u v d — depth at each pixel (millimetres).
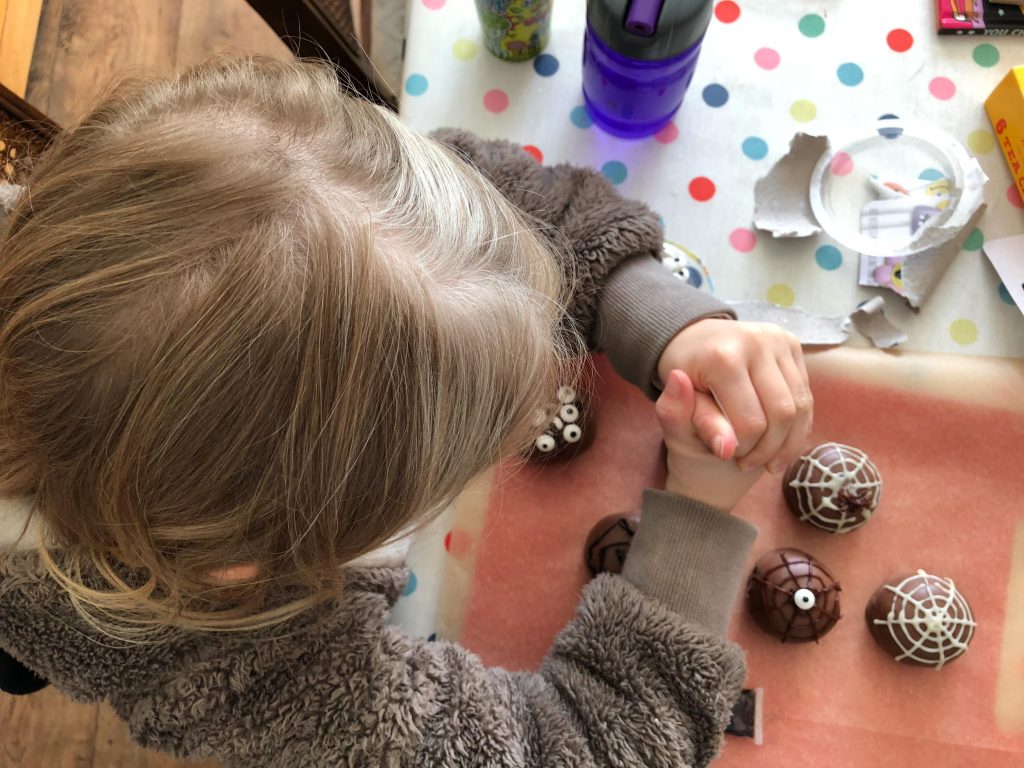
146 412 310
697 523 539
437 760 461
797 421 531
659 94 579
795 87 643
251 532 353
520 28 603
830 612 551
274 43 1105
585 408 594
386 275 324
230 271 299
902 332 608
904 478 592
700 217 632
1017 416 589
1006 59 637
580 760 475
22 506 417
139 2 1119
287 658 457
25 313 314
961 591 571
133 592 387
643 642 508
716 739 500
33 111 672
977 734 547
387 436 345
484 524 602
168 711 452
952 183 606
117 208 314
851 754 549
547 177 600
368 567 556
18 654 466
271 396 312
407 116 653
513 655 580
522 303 390
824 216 616
